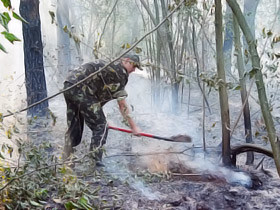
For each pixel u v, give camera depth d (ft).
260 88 8.71
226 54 19.74
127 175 11.37
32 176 10.84
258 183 10.57
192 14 11.56
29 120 14.25
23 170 10.21
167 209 9.42
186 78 11.92
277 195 9.95
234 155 11.21
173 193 10.24
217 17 9.91
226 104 10.70
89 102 11.88
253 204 9.55
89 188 9.91
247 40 8.71
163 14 19.33
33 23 20.68
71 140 12.69
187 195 10.13
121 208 9.43
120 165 12.16
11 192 9.51
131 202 9.74
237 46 11.73
